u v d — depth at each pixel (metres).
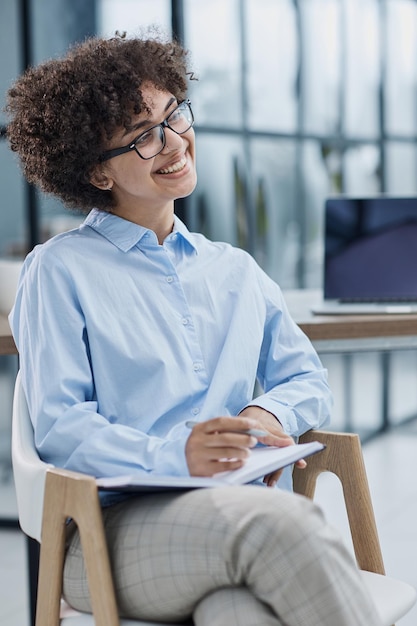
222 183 4.16
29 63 4.25
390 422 5.21
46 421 1.64
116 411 1.72
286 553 1.33
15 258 4.70
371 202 2.62
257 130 4.38
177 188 1.80
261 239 4.39
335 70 4.83
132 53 1.76
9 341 2.05
